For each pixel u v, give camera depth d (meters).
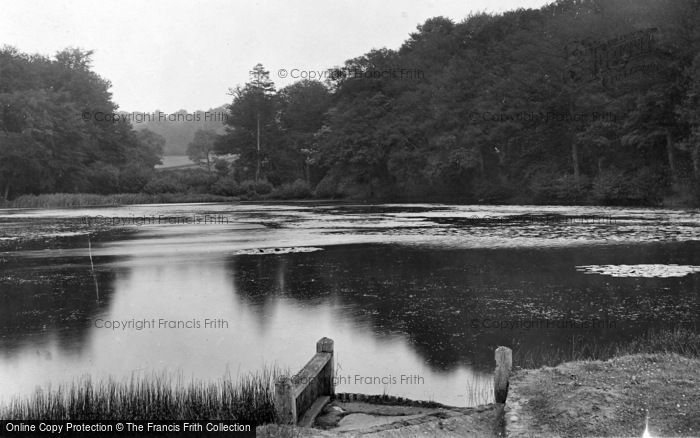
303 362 10.84
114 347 11.90
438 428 7.06
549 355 10.72
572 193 64.06
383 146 89.25
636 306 14.12
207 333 12.82
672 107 55.19
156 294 16.88
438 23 98.06
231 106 118.06
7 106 93.38
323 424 7.71
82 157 99.75
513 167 77.00
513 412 7.10
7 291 17.48
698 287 16.08
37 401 8.34
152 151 152.00
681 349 10.16
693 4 53.34
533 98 67.88
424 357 10.96
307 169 113.62
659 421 6.57
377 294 16.33
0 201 81.69
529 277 18.17
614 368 8.13
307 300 15.80
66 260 23.64
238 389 8.72
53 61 117.75
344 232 33.66
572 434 6.46
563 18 72.00
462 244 26.58
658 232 30.06
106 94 120.00
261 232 34.56
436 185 84.12
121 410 7.90
